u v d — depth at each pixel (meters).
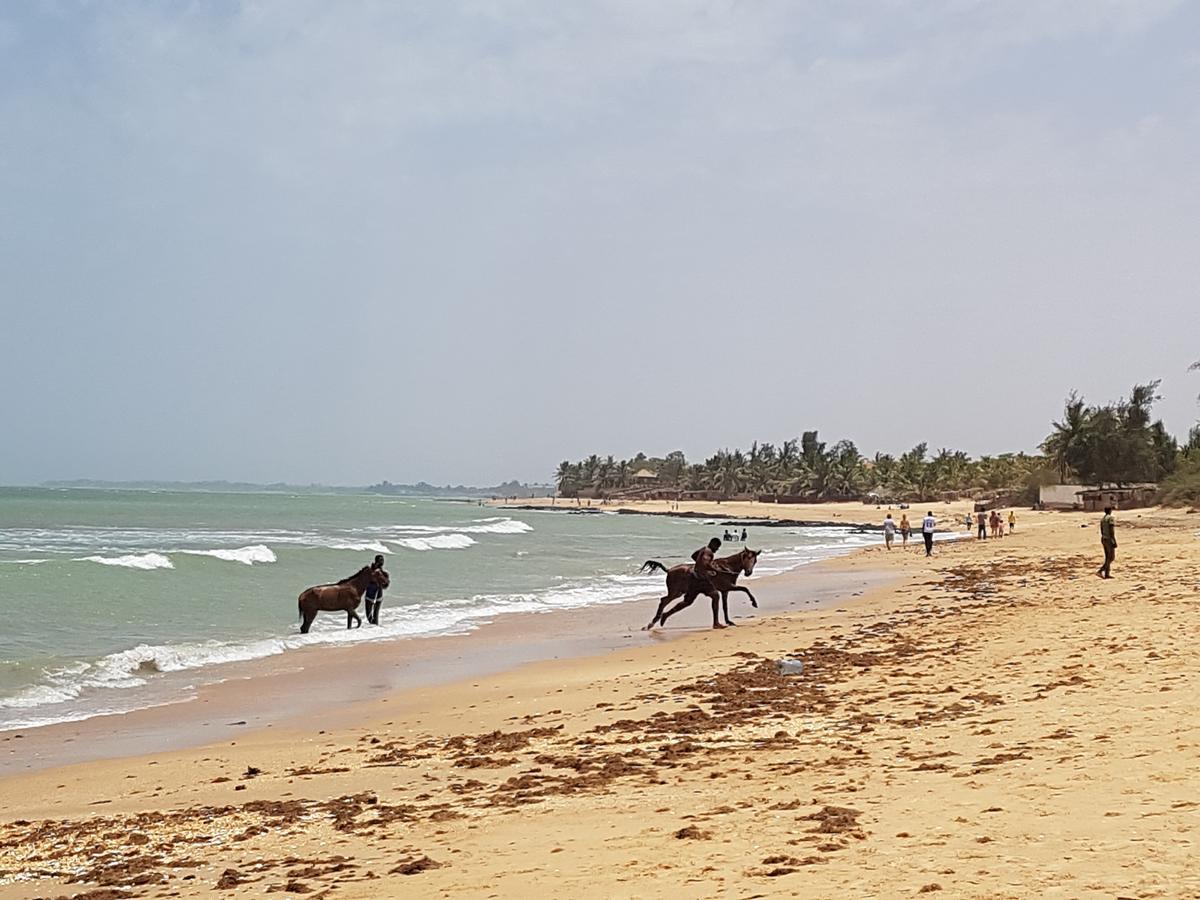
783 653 19.19
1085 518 87.25
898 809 7.20
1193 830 5.84
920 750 9.48
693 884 5.85
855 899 5.20
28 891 7.46
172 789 11.05
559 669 19.17
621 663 19.58
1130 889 4.91
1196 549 42.56
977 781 7.80
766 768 9.45
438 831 8.25
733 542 78.12
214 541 56.78
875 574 41.50
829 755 9.77
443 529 83.81
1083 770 7.73
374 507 172.00
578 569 46.31
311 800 9.99
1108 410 111.19
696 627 25.69
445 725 14.04
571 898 5.84
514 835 7.77
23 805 10.66
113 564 33.34
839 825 6.86
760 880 5.76
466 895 6.17
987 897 5.00
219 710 15.89
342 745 13.07
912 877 5.48
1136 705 10.36
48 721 15.08
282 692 17.36
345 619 27.55
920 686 13.84
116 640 22.03
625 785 9.34
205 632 23.92
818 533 97.81
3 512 100.94
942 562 45.94
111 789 11.20
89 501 152.88
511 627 26.06
